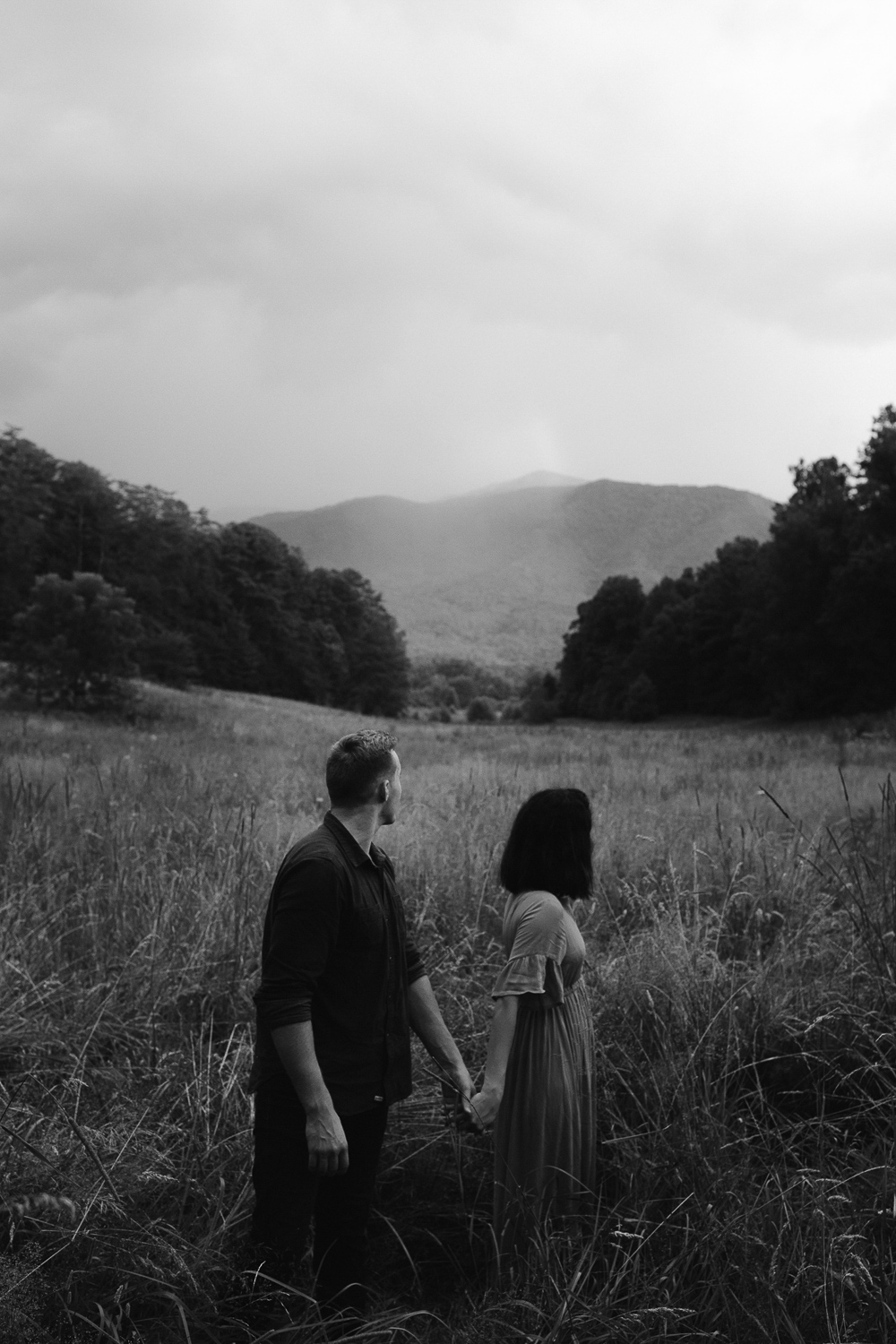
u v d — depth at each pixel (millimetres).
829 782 11906
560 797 2939
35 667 33969
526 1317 2453
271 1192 2535
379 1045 2611
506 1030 2748
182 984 4387
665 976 4168
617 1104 3502
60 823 6781
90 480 81500
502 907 5660
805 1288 2498
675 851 6863
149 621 63688
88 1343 2361
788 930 4965
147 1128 3230
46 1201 2352
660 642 74250
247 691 94375
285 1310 2441
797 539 53250
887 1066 3574
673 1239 2766
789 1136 3416
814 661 53031
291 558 111000
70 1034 3852
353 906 2549
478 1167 3424
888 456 49625
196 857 5828
